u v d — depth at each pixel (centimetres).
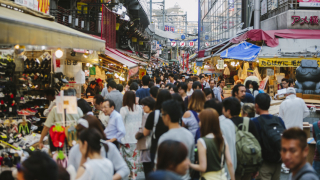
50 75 834
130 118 606
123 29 2567
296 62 1321
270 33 1542
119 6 1794
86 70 1227
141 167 614
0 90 648
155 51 5075
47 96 701
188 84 909
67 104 444
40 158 222
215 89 1052
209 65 2392
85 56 965
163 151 242
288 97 652
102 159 291
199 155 342
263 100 453
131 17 2792
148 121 483
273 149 433
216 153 345
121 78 1606
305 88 1088
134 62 1563
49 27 512
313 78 1079
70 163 338
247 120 424
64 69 923
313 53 1344
